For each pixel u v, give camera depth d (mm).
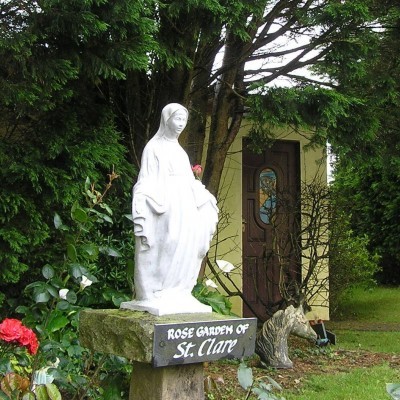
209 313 3910
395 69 7586
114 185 6445
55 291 4168
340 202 8734
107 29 4977
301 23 6766
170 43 5938
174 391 3623
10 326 3672
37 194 5559
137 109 7125
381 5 7305
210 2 5359
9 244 5320
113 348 3650
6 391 3400
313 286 8234
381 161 7730
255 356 6875
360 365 6746
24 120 5801
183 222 3838
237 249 9242
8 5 4953
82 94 6055
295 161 9930
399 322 10109
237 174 9352
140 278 3840
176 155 4012
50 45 5129
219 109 7402
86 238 6039
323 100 6145
